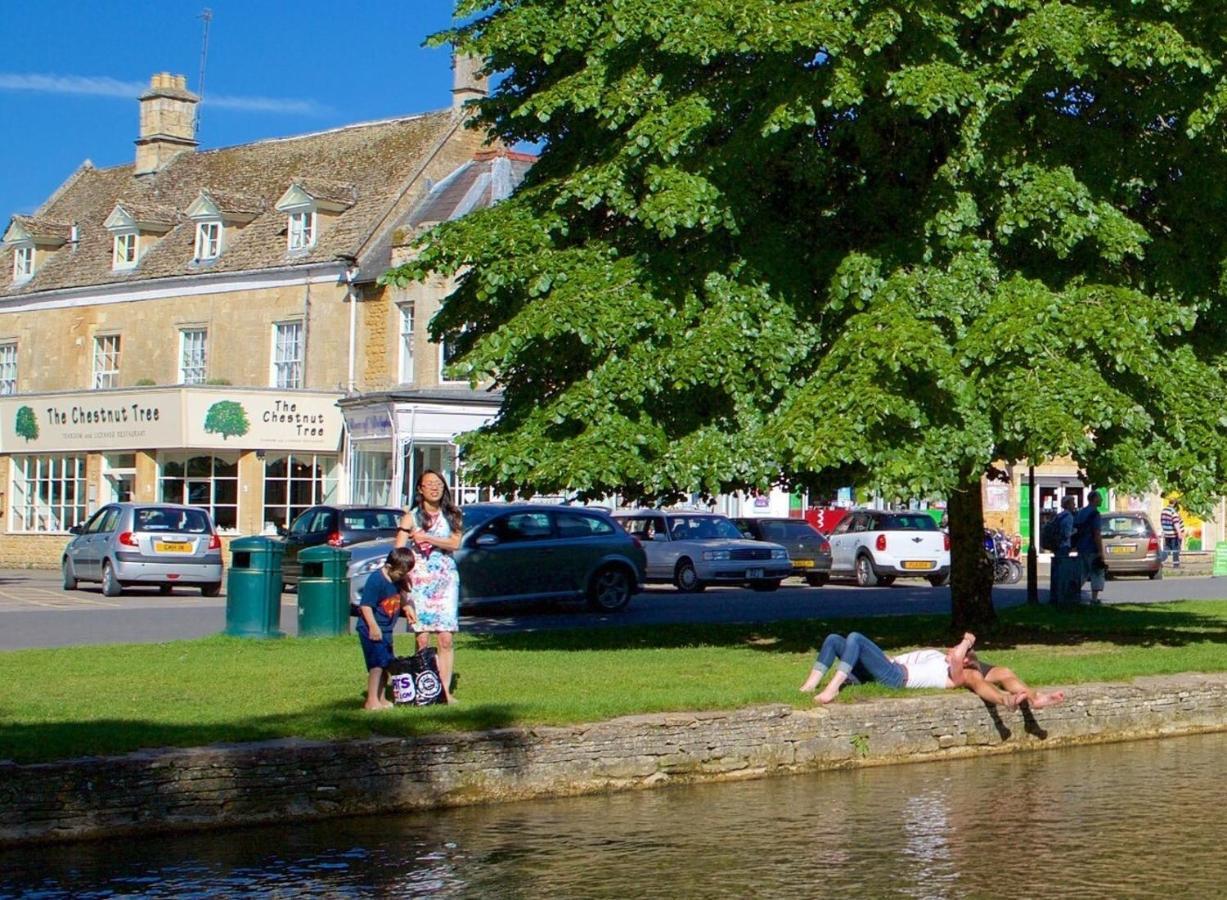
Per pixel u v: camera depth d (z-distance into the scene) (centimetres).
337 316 4244
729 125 1659
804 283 1670
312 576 1909
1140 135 1712
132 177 5400
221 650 1702
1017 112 1703
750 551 3291
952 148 1644
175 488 4172
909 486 1493
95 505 4312
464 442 1753
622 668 1553
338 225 4372
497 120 1912
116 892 882
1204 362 1738
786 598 3025
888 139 1716
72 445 4375
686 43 1576
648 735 1197
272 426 4088
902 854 990
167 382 4634
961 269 1605
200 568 2962
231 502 4103
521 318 1612
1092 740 1434
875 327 1527
